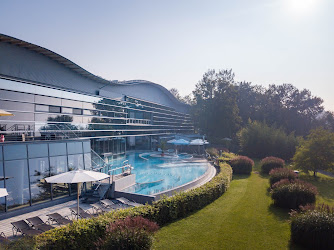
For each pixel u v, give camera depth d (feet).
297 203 46.09
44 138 66.03
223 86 196.75
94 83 98.94
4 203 41.81
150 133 155.43
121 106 119.03
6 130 60.85
